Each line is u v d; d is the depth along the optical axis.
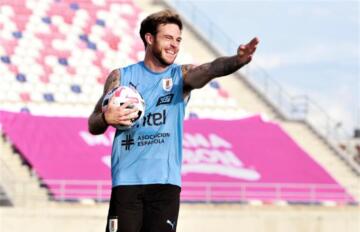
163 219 10.23
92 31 54.03
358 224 42.50
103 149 45.00
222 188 44.50
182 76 10.35
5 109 46.06
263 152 47.62
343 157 50.88
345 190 46.31
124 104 10.12
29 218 37.84
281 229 41.34
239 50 9.62
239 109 52.47
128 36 54.62
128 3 57.03
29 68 50.34
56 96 49.50
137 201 10.30
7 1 53.88
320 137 52.22
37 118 45.78
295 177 46.44
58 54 51.72
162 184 10.24
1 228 37.53
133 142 10.34
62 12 54.53
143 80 10.45
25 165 43.62
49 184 41.47
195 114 51.06
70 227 38.44
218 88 53.03
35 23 53.16
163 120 10.34
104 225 39.06
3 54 50.59
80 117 46.66
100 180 43.06
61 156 43.84
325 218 42.00
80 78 50.78
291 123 52.72
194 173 45.16
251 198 44.16
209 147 47.00
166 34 10.34
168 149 10.33
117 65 52.53
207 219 40.44
